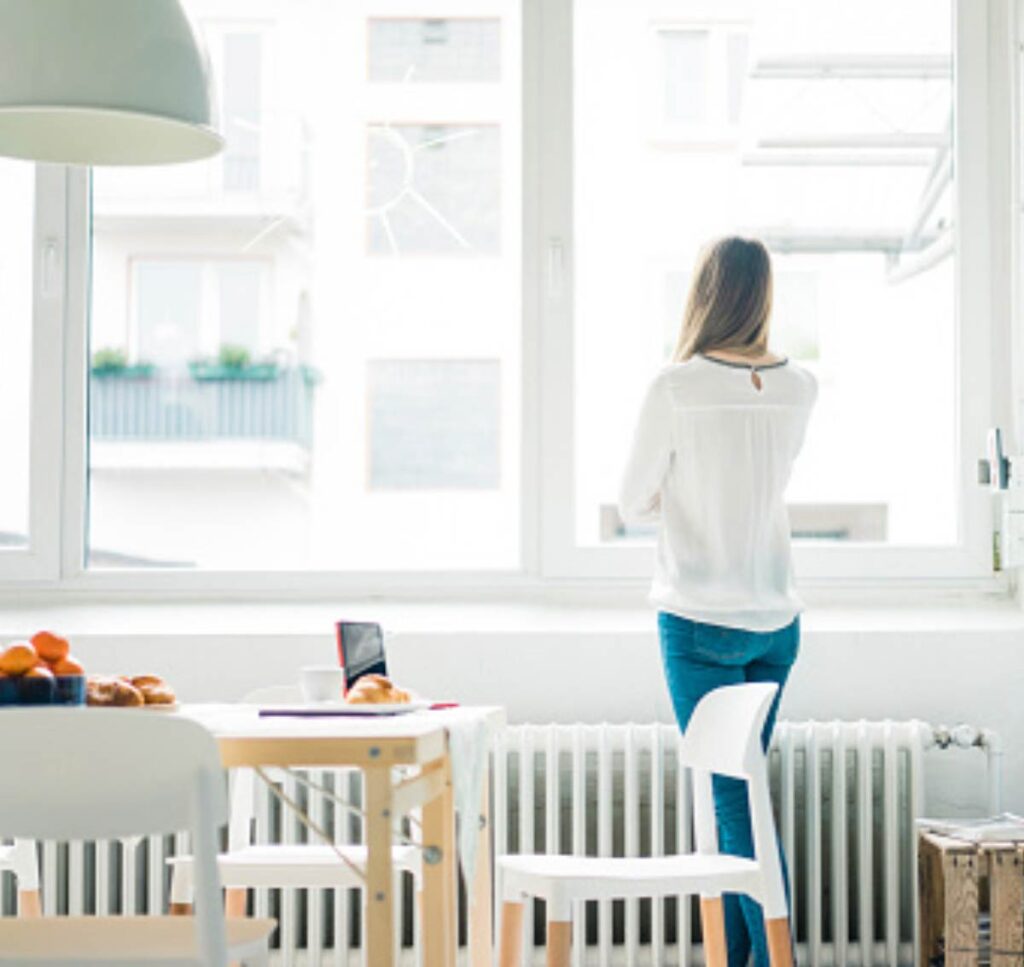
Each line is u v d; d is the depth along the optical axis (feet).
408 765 6.38
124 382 26.55
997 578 11.87
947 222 12.27
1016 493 11.53
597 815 11.34
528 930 10.57
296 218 25.26
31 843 8.85
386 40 15.14
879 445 12.24
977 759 11.23
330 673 8.23
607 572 11.82
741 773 8.14
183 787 5.98
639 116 12.28
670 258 12.27
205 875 5.98
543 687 11.21
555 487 11.86
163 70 7.48
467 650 11.20
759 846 7.98
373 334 26.94
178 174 24.97
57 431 11.84
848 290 12.37
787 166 12.44
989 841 9.81
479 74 14.76
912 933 10.96
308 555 11.97
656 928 10.57
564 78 11.95
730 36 12.41
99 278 12.71
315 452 27.61
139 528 12.19
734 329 9.40
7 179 11.94
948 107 12.36
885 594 11.85
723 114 12.38
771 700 8.13
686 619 9.34
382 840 6.34
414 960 10.55
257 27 13.79
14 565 11.75
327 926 11.16
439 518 12.14
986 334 11.98
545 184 11.93
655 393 9.32
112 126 8.22
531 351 11.91
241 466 27.07
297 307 26.68
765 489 9.37
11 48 7.29
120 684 7.52
